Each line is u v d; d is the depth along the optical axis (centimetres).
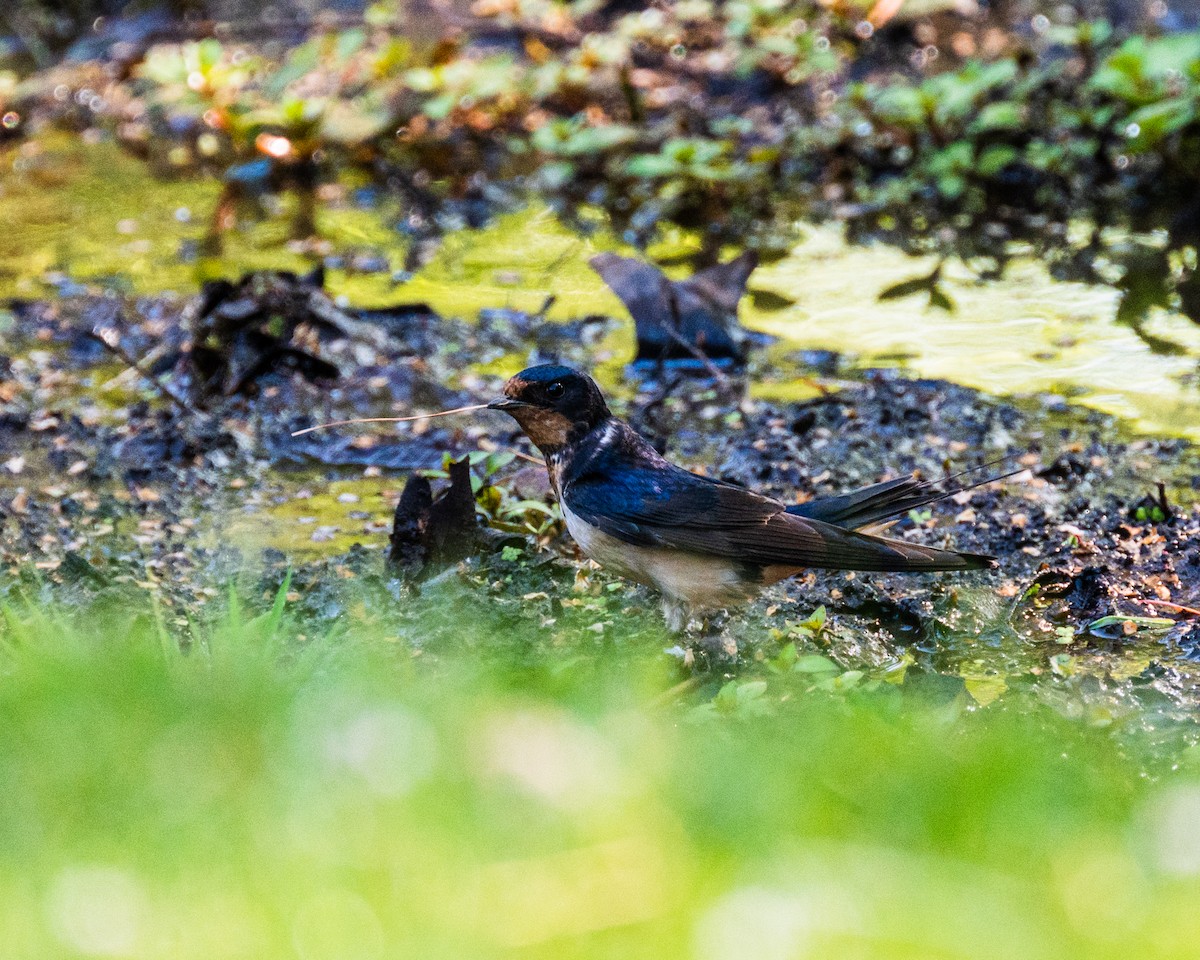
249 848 662
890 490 1034
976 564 955
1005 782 725
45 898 629
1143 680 988
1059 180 1817
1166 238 1700
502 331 1520
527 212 1811
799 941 605
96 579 1112
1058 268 1647
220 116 1900
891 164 1878
